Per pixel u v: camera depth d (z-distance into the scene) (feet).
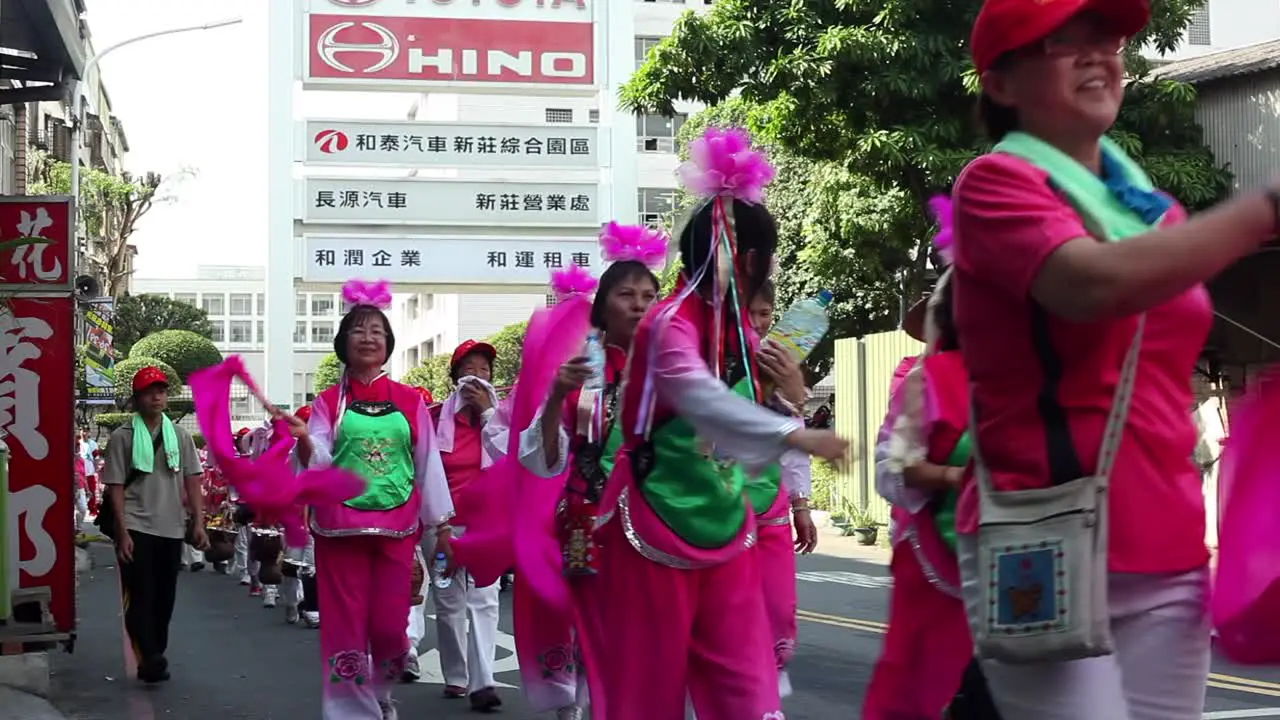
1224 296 46.09
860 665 28.96
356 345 22.68
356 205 56.95
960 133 49.49
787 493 20.79
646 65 52.80
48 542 28.68
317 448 22.22
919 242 63.82
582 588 16.37
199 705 25.95
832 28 48.98
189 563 61.72
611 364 17.44
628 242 18.58
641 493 12.87
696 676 13.01
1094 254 7.22
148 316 198.49
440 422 26.91
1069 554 7.75
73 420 28.94
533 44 58.34
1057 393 7.86
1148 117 52.34
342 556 22.07
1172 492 7.97
